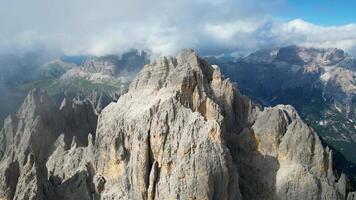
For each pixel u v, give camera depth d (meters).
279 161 143.50
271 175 140.00
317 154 143.75
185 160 118.00
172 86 140.25
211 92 149.00
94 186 134.62
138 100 144.25
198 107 137.88
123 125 138.25
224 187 119.31
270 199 136.38
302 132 144.50
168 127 125.56
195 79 141.25
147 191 123.00
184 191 115.50
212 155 118.50
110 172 135.88
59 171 154.62
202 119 124.06
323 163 142.88
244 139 147.50
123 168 132.75
